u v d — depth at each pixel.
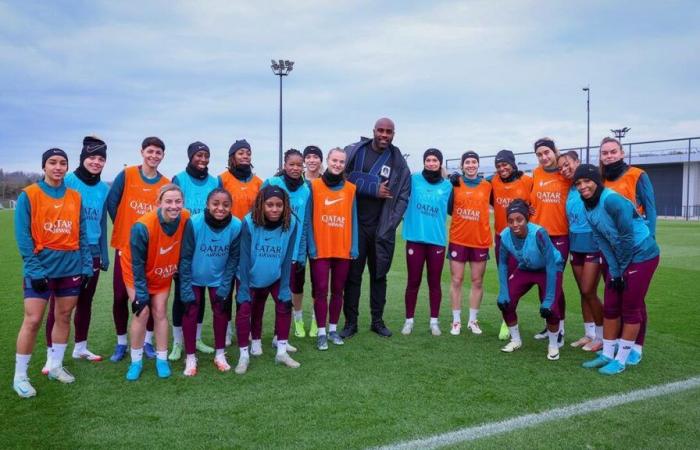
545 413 3.87
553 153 5.78
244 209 5.91
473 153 6.27
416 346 5.71
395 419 3.76
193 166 5.62
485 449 3.31
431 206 6.13
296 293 6.20
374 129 5.98
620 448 3.33
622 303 4.86
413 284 6.25
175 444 3.37
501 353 5.45
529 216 5.54
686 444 3.38
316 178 6.33
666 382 4.55
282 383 4.53
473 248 6.30
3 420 3.74
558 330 5.30
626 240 4.67
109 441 3.41
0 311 7.18
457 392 4.30
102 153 5.08
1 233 20.34
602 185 4.82
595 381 4.58
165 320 4.81
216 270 4.97
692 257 13.23
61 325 4.55
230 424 3.68
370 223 6.04
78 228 4.54
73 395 4.23
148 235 4.48
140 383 4.53
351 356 5.34
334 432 3.55
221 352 4.99
